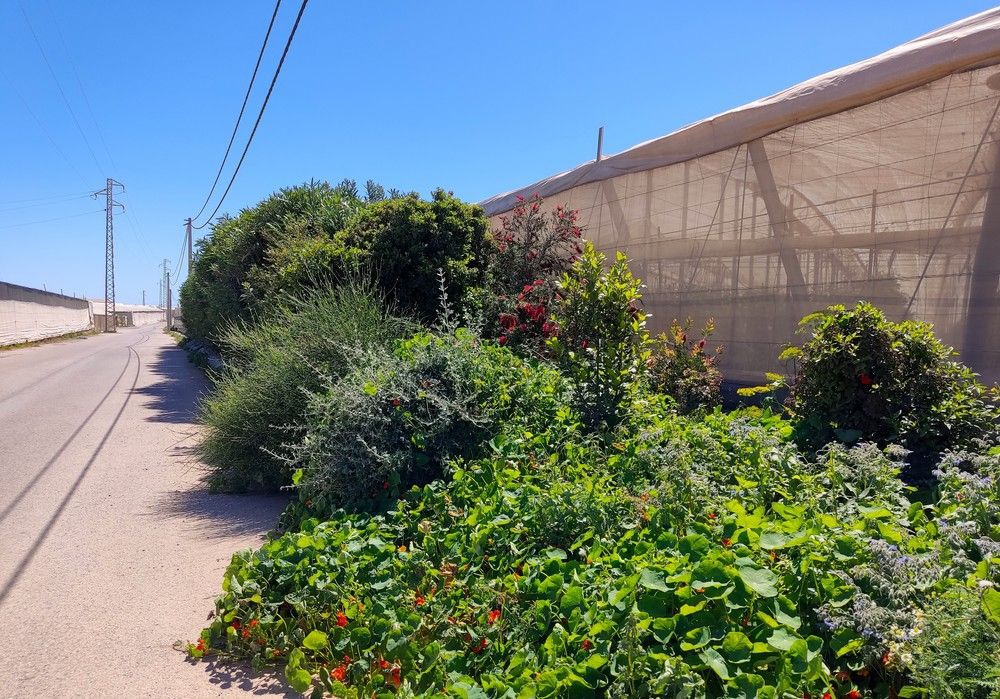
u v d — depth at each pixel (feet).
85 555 18.02
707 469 15.51
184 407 43.75
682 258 27.45
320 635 12.14
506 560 13.73
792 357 20.48
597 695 9.74
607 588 11.37
